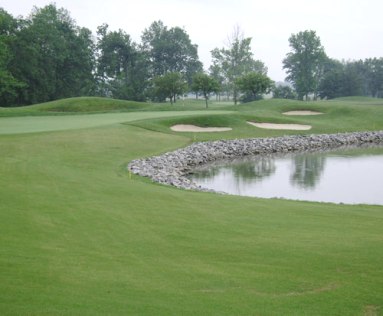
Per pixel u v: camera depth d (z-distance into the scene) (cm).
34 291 626
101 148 2512
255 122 4250
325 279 690
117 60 10281
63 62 8625
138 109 5153
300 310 586
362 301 612
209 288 656
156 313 571
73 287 645
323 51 10712
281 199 1395
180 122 3778
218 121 3978
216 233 937
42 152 2233
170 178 1886
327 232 952
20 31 7650
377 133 4219
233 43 9188
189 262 765
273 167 2612
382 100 8888
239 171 2470
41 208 1101
